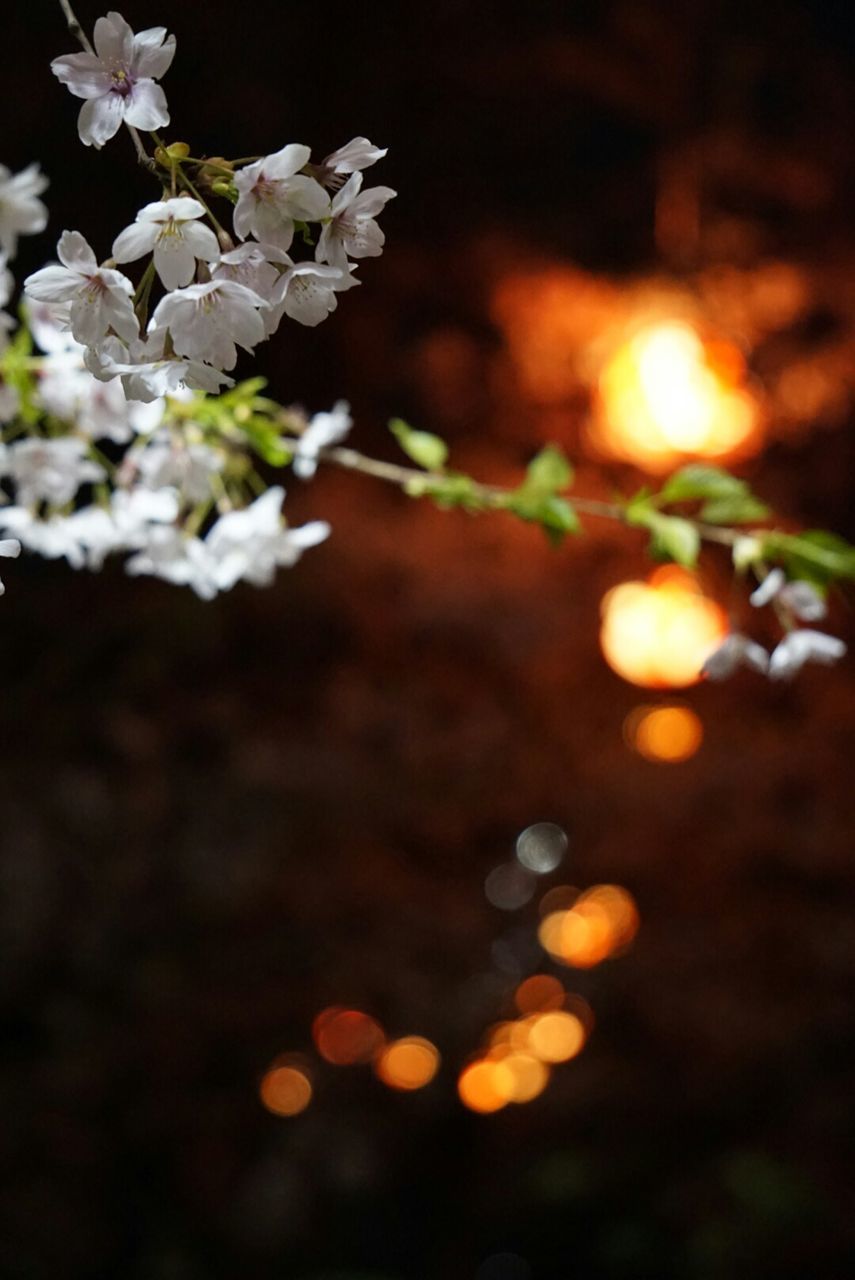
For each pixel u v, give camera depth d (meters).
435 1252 4.38
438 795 5.48
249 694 5.55
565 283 7.20
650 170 7.62
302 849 5.04
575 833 5.67
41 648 5.39
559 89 7.40
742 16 7.54
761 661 1.30
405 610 6.10
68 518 1.27
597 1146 4.56
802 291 7.23
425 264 7.34
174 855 4.71
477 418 7.28
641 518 1.29
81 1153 4.21
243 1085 4.47
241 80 6.23
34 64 5.21
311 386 7.07
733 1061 4.67
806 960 5.04
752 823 5.70
